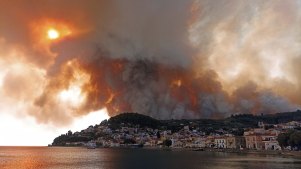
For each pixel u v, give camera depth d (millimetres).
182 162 145875
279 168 105500
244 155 185000
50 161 183500
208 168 117750
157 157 184250
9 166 152000
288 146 180125
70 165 152250
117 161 163250
